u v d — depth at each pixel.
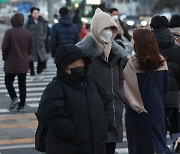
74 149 8.06
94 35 10.62
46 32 27.83
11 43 18.77
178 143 10.58
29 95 23.61
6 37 18.75
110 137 10.38
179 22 14.55
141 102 10.73
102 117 8.29
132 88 10.75
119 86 10.73
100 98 8.44
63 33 25.06
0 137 15.48
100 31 10.44
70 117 8.11
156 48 10.70
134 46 10.78
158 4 155.00
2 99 22.47
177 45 12.51
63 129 7.97
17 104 19.61
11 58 18.81
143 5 154.38
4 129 16.55
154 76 10.77
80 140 8.05
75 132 8.05
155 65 10.68
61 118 8.03
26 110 19.84
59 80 8.27
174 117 12.41
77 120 8.09
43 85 26.80
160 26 12.41
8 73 19.03
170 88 12.09
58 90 8.14
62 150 8.09
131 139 11.04
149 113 10.74
